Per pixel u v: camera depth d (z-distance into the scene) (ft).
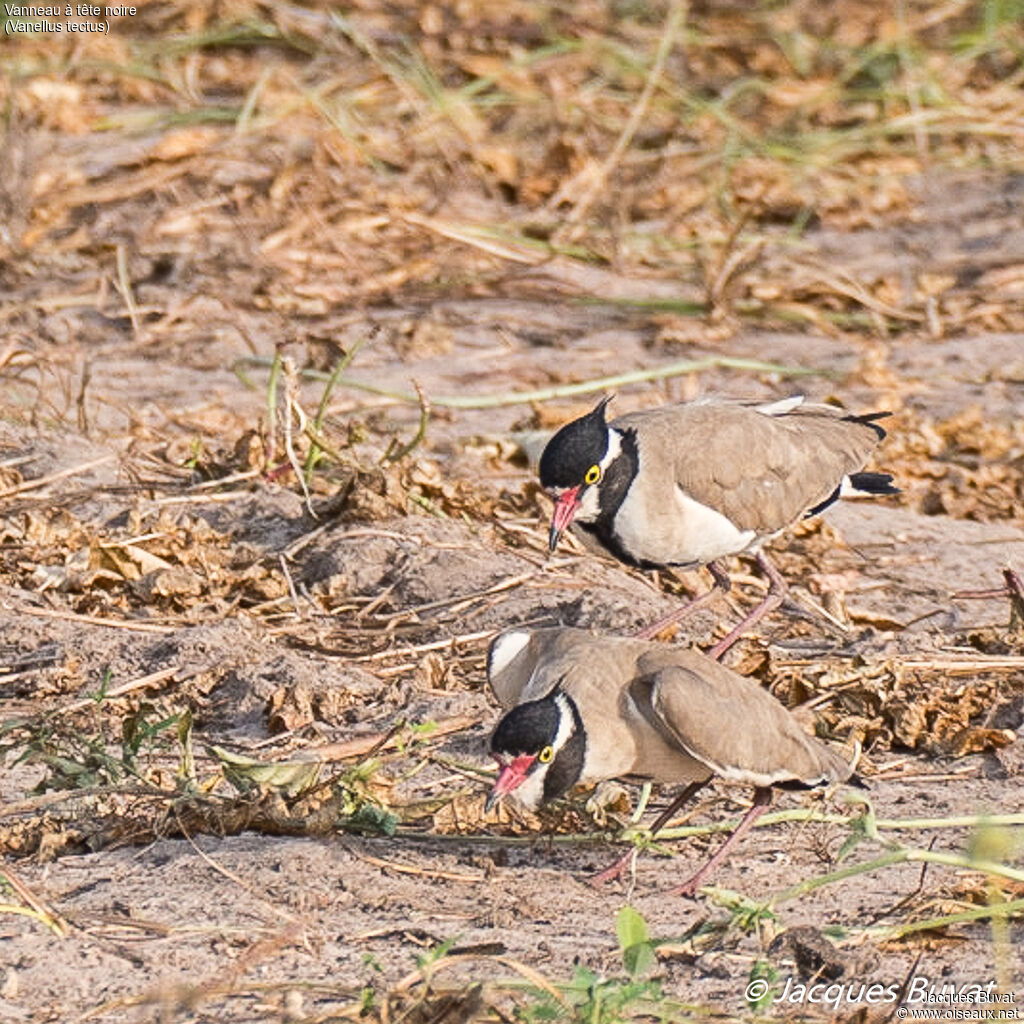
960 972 25.63
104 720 33.99
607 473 35.50
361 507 43.14
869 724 34.60
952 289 67.41
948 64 87.92
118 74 79.46
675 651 29.35
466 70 82.69
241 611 39.24
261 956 25.23
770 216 73.67
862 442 39.22
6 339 56.24
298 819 29.55
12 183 65.36
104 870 28.27
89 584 39.73
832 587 42.93
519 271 66.80
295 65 83.10
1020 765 33.53
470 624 38.93
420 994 23.76
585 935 26.73
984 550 46.09
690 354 60.64
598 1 93.45
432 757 32.53
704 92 83.97
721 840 30.73
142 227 66.54
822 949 25.41
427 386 56.03
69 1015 23.59
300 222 67.21
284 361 44.34
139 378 54.95
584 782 28.81
